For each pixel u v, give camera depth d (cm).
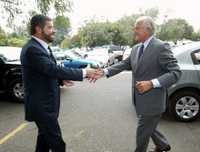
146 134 396
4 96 930
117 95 948
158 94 384
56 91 368
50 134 367
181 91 627
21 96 840
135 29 380
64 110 745
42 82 353
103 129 589
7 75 838
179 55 636
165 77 362
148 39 379
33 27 354
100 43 6228
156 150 449
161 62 369
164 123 624
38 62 339
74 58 1642
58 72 350
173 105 630
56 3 1090
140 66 381
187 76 618
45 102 356
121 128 594
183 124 620
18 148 496
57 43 6128
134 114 702
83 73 373
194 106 632
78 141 523
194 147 498
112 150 484
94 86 1134
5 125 621
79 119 661
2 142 523
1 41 1538
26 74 353
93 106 790
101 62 2014
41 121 360
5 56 887
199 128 595
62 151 377
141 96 388
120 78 1380
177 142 519
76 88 1088
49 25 356
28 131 581
